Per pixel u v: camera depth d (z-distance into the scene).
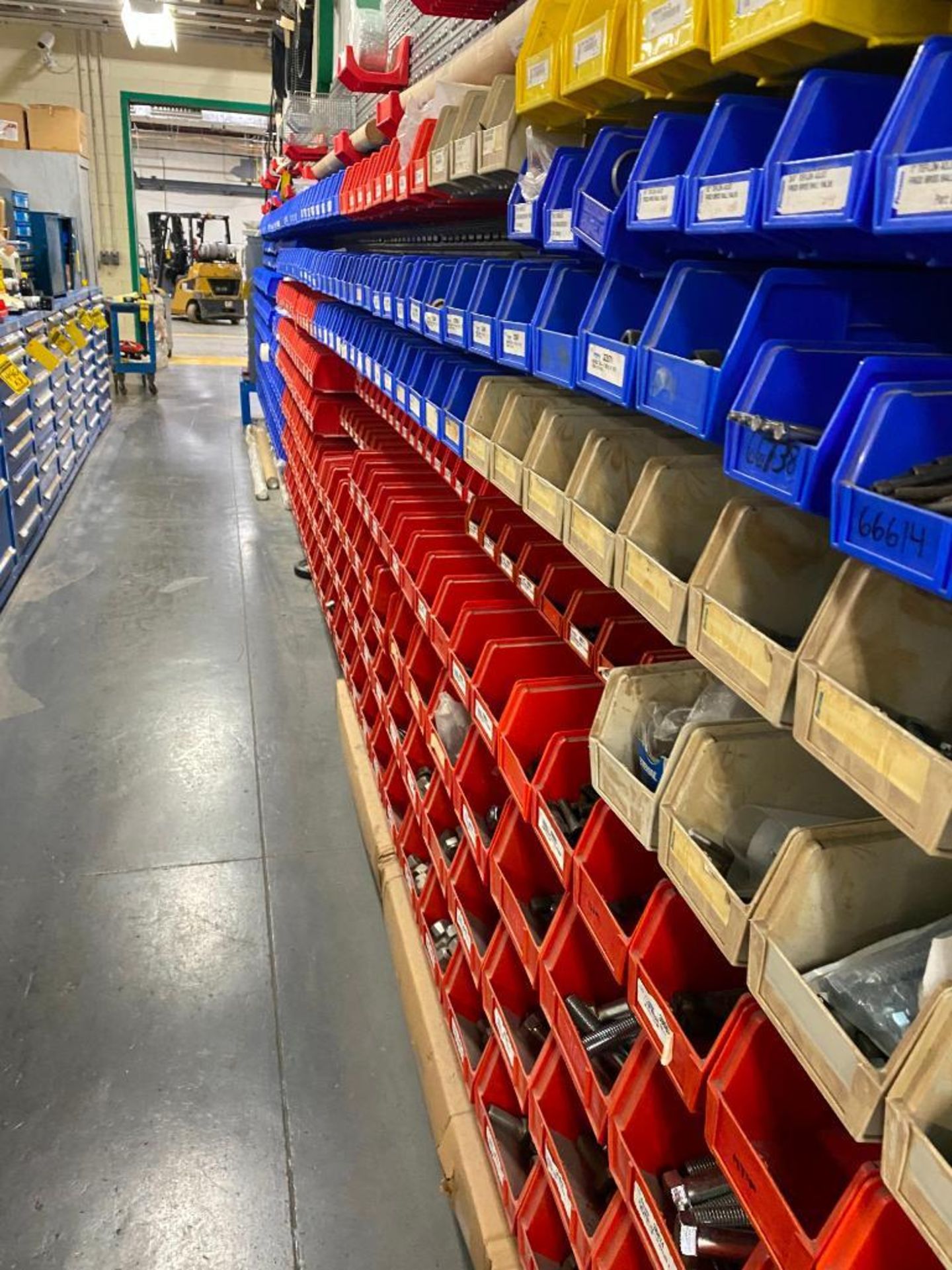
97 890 2.54
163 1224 1.70
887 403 0.62
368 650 3.09
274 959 2.34
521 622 1.98
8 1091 1.94
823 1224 0.83
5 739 3.25
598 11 1.02
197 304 19.02
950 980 0.59
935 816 0.55
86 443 7.43
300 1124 1.91
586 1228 1.25
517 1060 1.52
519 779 1.48
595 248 1.06
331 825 2.88
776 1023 0.73
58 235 7.04
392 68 2.68
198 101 11.53
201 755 3.22
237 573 4.98
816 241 0.76
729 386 0.80
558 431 1.32
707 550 0.87
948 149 0.54
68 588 4.66
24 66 11.00
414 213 2.46
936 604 0.70
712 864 0.84
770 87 0.88
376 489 3.05
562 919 1.35
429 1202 1.77
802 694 0.70
